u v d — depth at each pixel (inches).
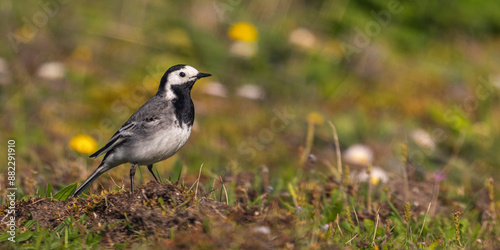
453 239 315.9
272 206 338.3
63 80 564.4
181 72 342.3
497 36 738.2
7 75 560.4
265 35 642.8
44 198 306.2
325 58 634.8
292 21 684.1
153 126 334.0
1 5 628.4
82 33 636.7
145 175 396.8
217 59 623.8
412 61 674.2
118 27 649.6
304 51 639.8
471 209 393.4
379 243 299.1
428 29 717.9
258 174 403.9
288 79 612.4
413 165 448.8
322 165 479.8
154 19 664.4
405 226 332.2
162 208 280.2
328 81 617.9
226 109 557.0
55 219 291.3
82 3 671.1
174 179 364.2
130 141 335.3
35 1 640.4
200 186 354.3
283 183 407.2
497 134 567.5
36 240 267.1
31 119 522.3
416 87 632.4
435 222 350.3
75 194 318.3
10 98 537.0
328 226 301.9
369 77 631.8
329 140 532.7
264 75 616.4
